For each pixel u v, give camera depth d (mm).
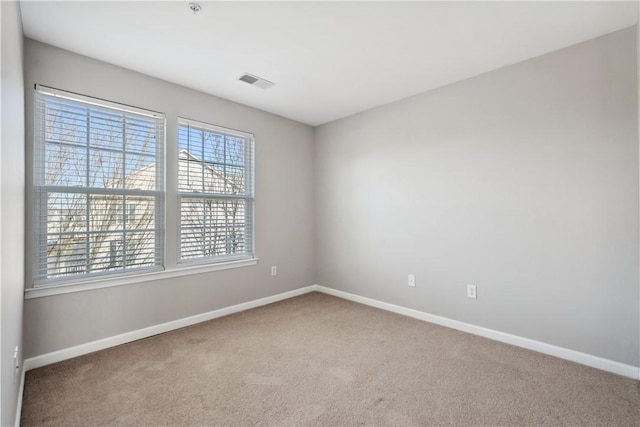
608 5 1854
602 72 2164
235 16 1949
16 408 1569
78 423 1628
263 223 3705
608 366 2139
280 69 2664
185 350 2469
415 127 3219
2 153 1085
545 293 2410
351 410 1739
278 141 3867
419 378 2059
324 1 1814
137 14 1919
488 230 2705
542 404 1782
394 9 1894
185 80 2869
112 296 2537
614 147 2125
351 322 3096
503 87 2617
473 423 1633
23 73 2016
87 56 2424
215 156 3273
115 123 2590
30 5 1808
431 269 3100
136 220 2705
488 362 2270
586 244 2232
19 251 1702
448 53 2404
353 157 3818
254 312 3406
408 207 3283
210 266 3160
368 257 3674
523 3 1841
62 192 2314
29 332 2148
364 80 2879
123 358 2328
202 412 1722
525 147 2502
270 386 1972
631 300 2066
